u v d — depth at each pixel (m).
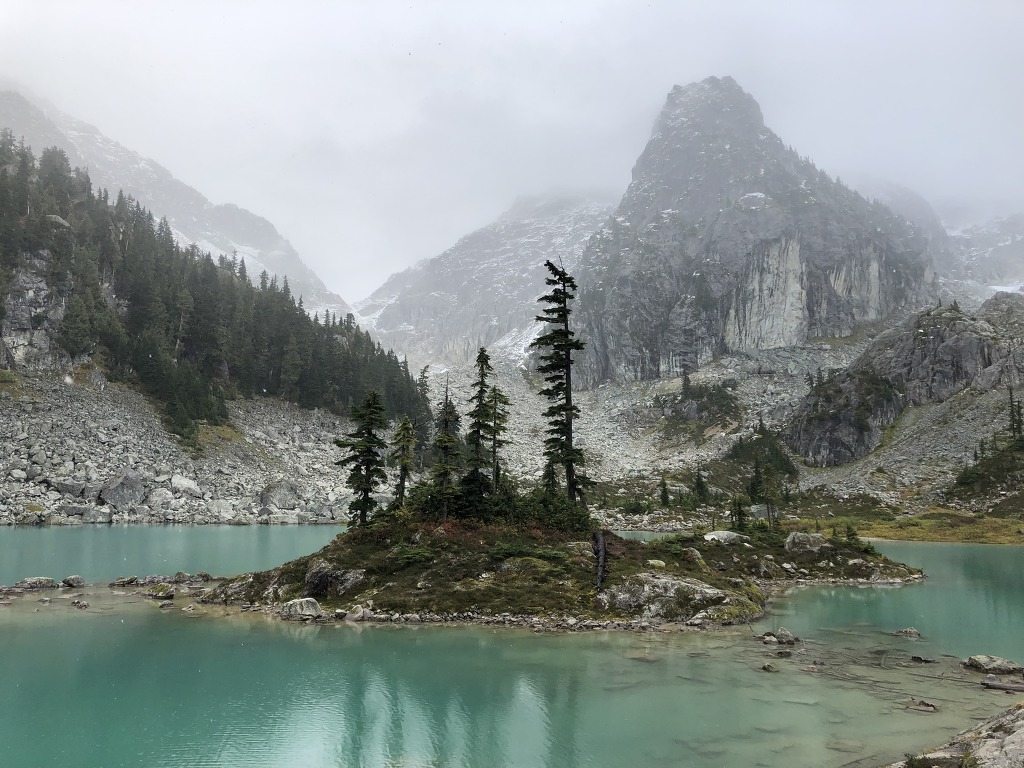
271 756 19.59
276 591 42.03
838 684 26.62
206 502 102.19
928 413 158.50
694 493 129.38
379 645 32.34
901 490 127.88
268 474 120.62
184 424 118.88
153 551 65.44
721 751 19.69
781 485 144.75
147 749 20.00
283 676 27.41
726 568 53.12
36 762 18.94
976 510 112.31
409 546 43.97
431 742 20.72
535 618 37.22
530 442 188.25
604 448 191.25
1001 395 149.12
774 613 42.38
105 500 93.19
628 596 39.28
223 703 24.19
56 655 30.16
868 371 176.88
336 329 197.88
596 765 18.75
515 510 48.38
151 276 152.25
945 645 33.94
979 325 173.00
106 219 161.62
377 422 50.94
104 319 131.62
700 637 34.72
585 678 27.34
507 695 25.16
